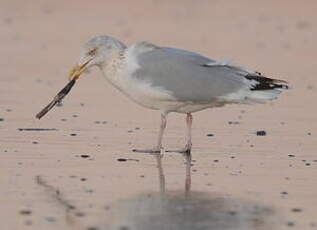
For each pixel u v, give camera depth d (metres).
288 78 26.62
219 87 17.61
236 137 19.14
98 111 21.73
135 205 13.86
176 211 13.59
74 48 31.59
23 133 18.95
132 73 17.77
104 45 17.88
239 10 41.69
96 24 36.81
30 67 27.97
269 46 32.69
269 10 41.72
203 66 17.83
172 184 15.20
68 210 13.55
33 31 35.03
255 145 18.33
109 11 40.41
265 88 17.73
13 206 13.73
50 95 23.64
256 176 15.80
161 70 17.69
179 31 35.53
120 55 17.86
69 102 22.86
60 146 17.84
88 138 18.67
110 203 13.95
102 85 25.62
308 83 26.02
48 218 13.14
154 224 12.94
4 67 27.89
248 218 13.31
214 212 13.59
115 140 18.56
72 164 16.41
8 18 37.97
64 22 37.28
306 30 36.69
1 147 17.61
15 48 31.44
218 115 21.59
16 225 12.80
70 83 18.14
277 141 18.72
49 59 29.41
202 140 18.83
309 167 16.47
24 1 42.12
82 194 14.44
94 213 13.43
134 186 15.01
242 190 14.86
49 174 15.62
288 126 20.33
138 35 34.16
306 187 15.09
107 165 16.44
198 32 35.44
